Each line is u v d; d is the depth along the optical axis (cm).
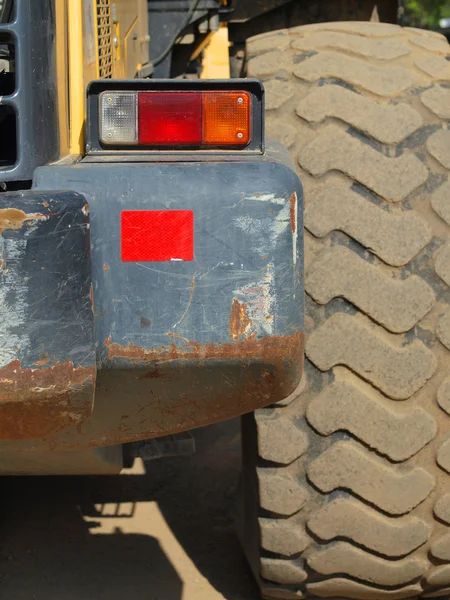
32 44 167
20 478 323
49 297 153
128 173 161
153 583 258
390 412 209
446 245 207
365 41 234
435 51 230
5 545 279
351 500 214
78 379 158
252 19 381
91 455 209
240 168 162
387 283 206
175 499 308
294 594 228
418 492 212
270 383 170
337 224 207
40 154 170
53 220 152
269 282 162
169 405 175
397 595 224
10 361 152
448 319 207
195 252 161
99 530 288
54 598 251
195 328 162
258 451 215
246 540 242
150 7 352
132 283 161
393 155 211
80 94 190
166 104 173
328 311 209
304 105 219
